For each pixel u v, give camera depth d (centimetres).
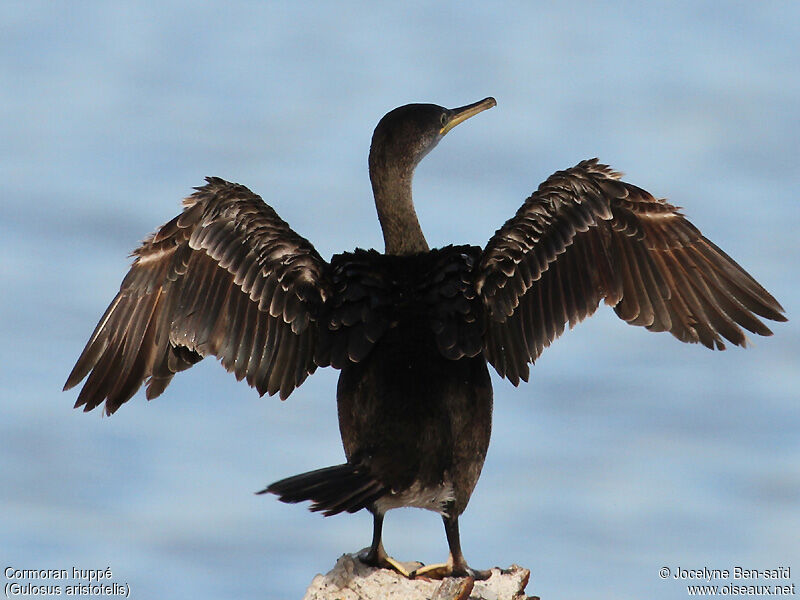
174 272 1206
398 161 1282
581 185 1217
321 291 1183
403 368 1141
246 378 1198
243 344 1196
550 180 1220
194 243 1198
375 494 1102
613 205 1227
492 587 1141
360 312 1160
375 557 1160
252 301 1195
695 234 1238
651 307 1238
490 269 1185
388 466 1116
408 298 1165
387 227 1283
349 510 1074
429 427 1123
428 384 1135
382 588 1123
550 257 1198
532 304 1201
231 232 1198
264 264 1192
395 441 1122
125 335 1223
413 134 1288
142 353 1222
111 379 1228
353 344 1152
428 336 1153
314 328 1190
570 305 1209
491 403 1175
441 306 1161
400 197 1282
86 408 1230
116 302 1224
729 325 1243
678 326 1241
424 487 1128
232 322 1197
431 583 1127
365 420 1134
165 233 1199
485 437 1165
